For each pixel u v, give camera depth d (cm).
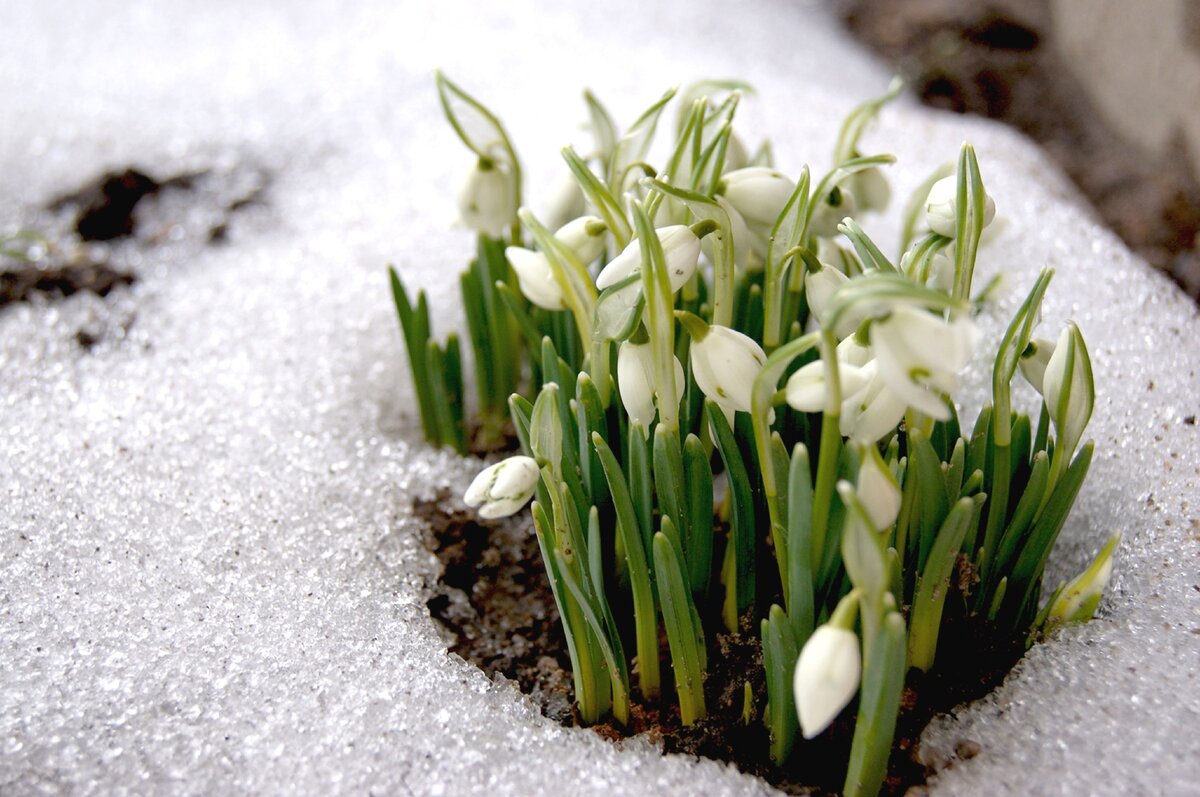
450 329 62
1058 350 48
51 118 74
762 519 51
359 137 72
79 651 50
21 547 53
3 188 68
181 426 57
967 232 47
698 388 51
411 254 64
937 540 47
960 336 43
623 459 52
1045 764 47
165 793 47
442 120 73
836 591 49
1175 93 67
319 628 51
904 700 50
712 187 50
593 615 48
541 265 51
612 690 51
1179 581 50
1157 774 46
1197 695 48
